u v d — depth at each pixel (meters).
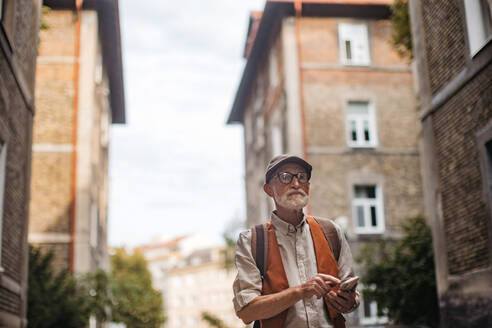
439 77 10.04
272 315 3.09
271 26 23.25
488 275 8.38
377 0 21.61
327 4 21.52
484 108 8.58
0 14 8.69
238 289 3.25
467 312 9.05
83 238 17.36
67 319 14.83
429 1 10.35
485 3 9.05
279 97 22.33
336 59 21.53
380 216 20.61
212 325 29.98
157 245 96.06
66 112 18.23
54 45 18.67
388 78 21.66
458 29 9.31
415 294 14.05
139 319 36.22
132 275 48.72
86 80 18.47
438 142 10.07
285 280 3.23
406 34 15.02
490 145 8.53
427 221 15.07
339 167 20.67
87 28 18.78
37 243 17.22
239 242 3.38
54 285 15.07
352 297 3.09
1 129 8.48
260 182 26.06
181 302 78.94
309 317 3.17
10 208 9.31
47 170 17.80
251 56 25.69
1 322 8.42
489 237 8.41
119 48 21.91
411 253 14.55
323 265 3.29
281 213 3.38
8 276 9.29
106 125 24.73
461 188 9.30
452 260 9.60
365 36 21.95
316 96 21.11
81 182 17.78
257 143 26.59
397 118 21.41
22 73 10.15
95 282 16.03
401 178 20.91
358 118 21.45
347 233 17.72
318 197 20.33
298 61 21.28
